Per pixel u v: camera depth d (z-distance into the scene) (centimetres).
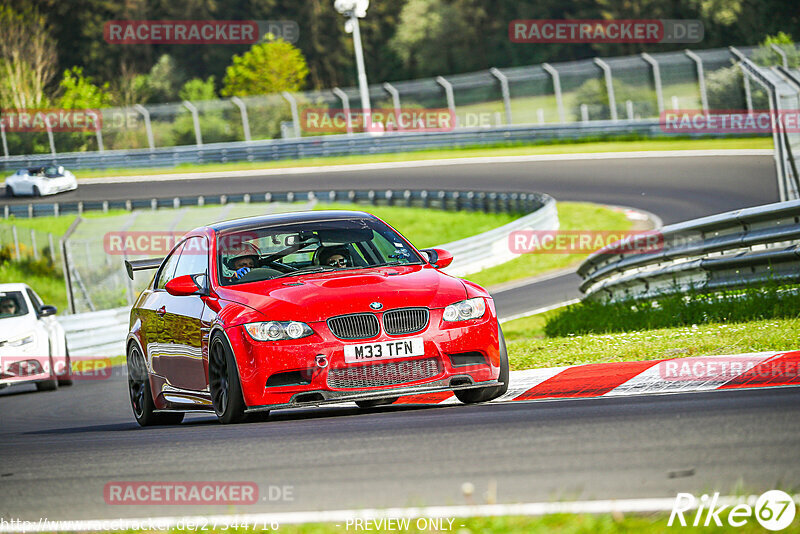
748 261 3625
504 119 18588
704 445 1589
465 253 8306
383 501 1396
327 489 1509
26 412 4122
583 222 9781
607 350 2947
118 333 6894
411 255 2727
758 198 9675
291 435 2100
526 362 2966
